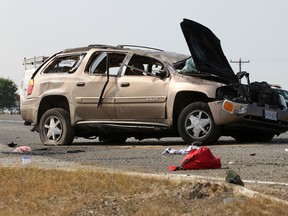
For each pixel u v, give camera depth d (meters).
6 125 39.75
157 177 11.77
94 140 25.39
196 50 19.44
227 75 19.52
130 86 20.33
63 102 21.92
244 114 19.08
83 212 9.88
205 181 10.91
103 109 20.77
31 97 22.41
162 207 9.70
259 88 19.92
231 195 9.98
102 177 11.88
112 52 21.09
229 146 19.09
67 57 22.09
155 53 20.61
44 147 20.58
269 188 11.00
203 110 19.28
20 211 10.03
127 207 9.96
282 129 20.69
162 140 24.53
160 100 19.80
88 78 21.12
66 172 12.53
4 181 11.89
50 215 9.77
